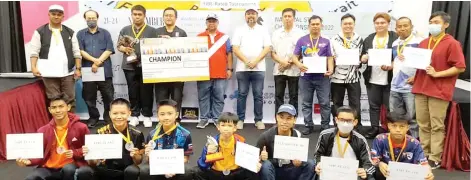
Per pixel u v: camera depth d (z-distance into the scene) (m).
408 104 4.03
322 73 4.34
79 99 5.09
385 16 4.16
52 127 2.85
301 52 4.34
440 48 3.43
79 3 4.88
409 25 3.97
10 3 5.85
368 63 4.16
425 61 3.46
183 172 2.70
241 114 4.82
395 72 4.06
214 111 4.86
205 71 4.62
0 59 5.95
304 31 4.87
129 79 4.76
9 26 5.89
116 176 2.86
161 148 2.84
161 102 2.87
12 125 3.86
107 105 4.84
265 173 2.76
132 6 4.86
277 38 4.58
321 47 4.27
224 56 4.66
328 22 4.84
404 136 2.77
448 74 3.38
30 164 2.75
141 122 5.01
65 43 4.32
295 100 4.66
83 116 5.14
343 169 2.60
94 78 4.63
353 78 4.30
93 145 2.71
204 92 4.75
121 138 2.73
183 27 4.91
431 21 3.44
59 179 2.82
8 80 5.18
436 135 3.61
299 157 2.72
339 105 4.43
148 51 4.53
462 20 5.61
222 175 2.82
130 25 4.70
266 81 5.04
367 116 5.02
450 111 3.58
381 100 4.38
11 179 3.31
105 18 4.89
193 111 5.11
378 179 2.79
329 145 2.85
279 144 2.75
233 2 4.85
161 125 2.89
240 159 2.71
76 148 2.88
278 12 4.85
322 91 4.42
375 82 4.30
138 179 2.81
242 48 4.58
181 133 2.88
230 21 4.88
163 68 4.57
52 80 4.38
